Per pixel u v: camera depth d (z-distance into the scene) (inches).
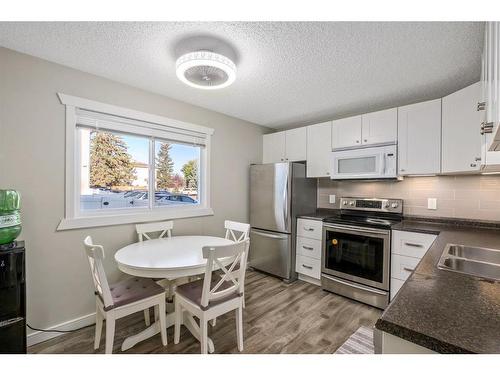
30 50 66.9
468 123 76.1
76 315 77.6
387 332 24.9
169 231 98.4
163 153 104.3
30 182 69.7
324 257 108.4
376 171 100.4
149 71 79.0
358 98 100.3
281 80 83.9
